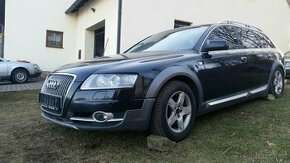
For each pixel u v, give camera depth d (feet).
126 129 7.41
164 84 8.22
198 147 8.13
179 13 28.19
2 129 10.50
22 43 37.65
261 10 35.68
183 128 8.78
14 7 36.83
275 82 15.33
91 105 7.26
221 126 10.27
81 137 9.37
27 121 11.77
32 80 33.30
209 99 10.05
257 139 8.71
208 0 30.45
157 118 7.91
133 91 7.43
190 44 10.60
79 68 8.27
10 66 29.22
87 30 36.96
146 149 8.08
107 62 8.66
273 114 11.78
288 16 39.11
